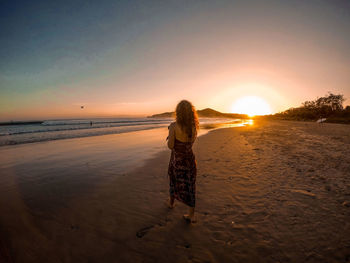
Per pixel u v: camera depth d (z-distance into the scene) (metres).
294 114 64.44
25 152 7.28
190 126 2.32
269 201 2.92
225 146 8.09
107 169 4.90
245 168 4.68
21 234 2.22
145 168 4.99
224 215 2.57
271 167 4.70
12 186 3.76
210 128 21.58
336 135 11.80
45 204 2.99
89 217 2.60
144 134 14.78
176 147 2.41
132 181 4.00
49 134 15.37
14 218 2.58
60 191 3.50
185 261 1.80
